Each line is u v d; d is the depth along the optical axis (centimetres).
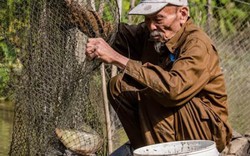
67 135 486
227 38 850
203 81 461
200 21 852
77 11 485
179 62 457
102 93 570
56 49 485
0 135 674
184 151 461
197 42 464
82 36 493
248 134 624
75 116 493
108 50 457
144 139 479
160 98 456
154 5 467
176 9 472
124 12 801
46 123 486
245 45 852
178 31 475
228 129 486
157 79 452
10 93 618
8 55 625
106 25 495
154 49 491
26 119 493
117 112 493
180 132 474
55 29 486
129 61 458
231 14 921
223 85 482
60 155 488
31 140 491
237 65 834
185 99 462
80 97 489
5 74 646
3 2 527
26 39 495
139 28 509
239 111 806
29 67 487
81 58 493
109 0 496
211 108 479
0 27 532
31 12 486
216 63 476
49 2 484
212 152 441
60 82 482
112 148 589
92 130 509
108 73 602
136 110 490
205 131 475
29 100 489
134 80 466
